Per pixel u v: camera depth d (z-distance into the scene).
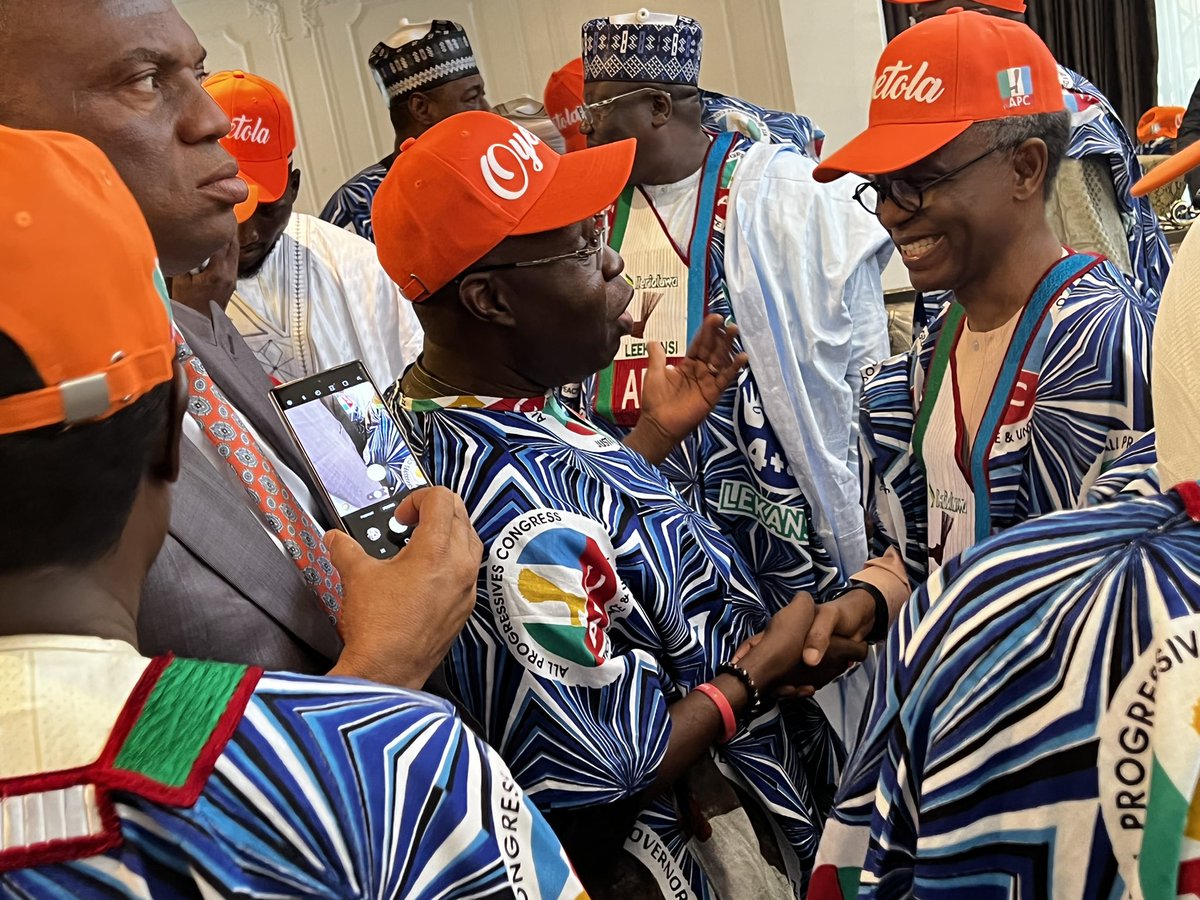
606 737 1.06
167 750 0.48
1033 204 1.24
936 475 1.36
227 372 0.97
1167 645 0.53
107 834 0.46
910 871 0.67
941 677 0.62
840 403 1.95
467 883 0.55
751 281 1.93
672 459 1.90
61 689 0.48
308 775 0.51
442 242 1.12
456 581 0.84
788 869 1.35
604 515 1.16
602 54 1.98
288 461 0.95
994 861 0.59
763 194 1.97
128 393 0.49
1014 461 1.23
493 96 5.64
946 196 1.22
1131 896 0.53
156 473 0.55
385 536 0.91
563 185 1.15
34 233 0.46
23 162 0.47
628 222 2.04
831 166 1.27
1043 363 1.20
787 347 1.91
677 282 1.99
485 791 0.57
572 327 1.16
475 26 5.54
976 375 1.30
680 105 1.99
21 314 0.45
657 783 1.14
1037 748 0.57
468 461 1.11
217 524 0.79
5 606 0.49
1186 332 0.56
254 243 2.05
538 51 5.54
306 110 5.71
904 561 1.46
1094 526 0.60
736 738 1.30
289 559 0.85
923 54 1.22
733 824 1.27
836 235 1.95
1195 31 5.64
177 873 0.47
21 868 0.45
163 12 0.80
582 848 1.10
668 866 1.18
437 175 1.12
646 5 5.21
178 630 0.75
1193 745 0.51
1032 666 0.58
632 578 1.16
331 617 0.87
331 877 0.50
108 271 0.48
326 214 3.02
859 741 0.72
